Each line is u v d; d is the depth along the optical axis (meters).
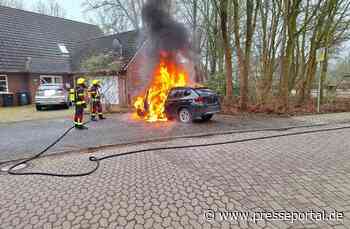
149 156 5.47
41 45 20.47
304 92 14.45
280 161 4.93
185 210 3.14
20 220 3.00
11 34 19.11
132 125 9.46
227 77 13.04
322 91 14.88
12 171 4.67
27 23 21.06
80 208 3.25
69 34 23.95
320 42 13.49
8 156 5.64
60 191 3.78
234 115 11.57
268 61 14.27
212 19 17.66
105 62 16.69
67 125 9.73
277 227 2.75
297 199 3.37
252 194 3.54
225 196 3.49
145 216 3.03
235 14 12.27
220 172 4.40
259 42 16.05
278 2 12.75
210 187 3.79
